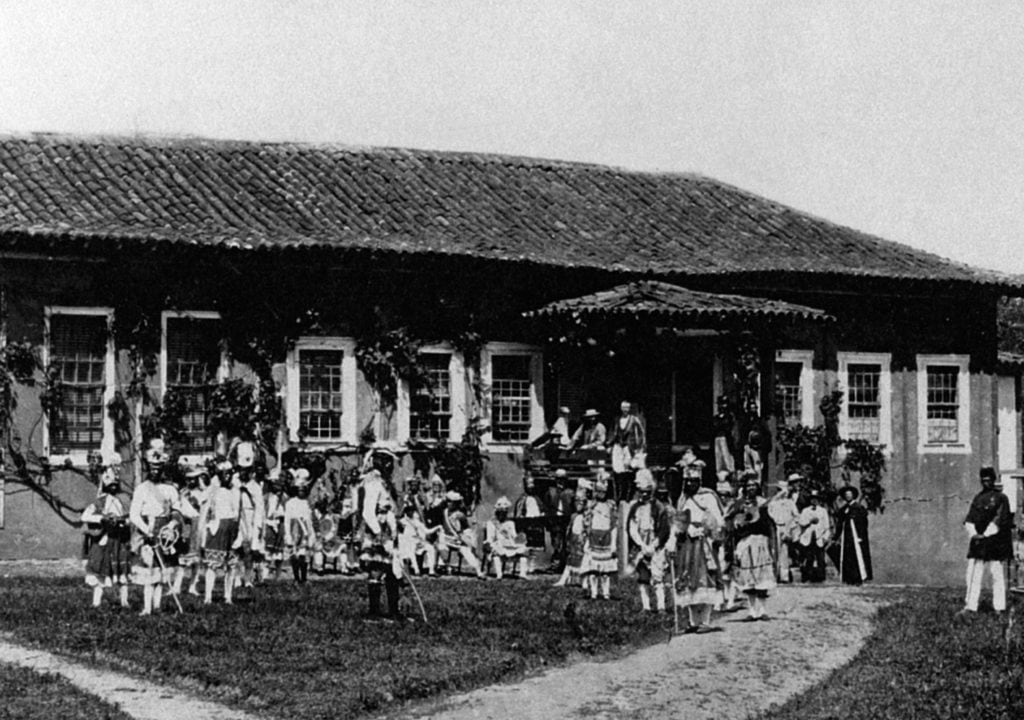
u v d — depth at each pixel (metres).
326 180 32.84
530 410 31.77
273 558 25.62
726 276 32.19
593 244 32.50
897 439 34.66
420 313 31.08
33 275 28.14
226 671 16.52
